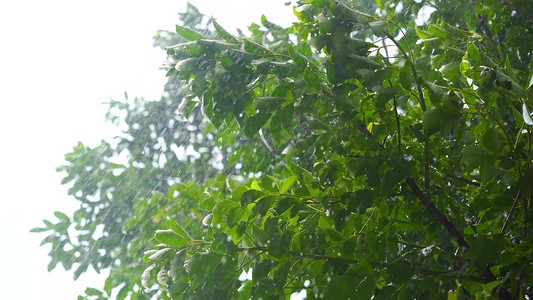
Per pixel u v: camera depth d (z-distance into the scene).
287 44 4.43
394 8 5.79
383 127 4.10
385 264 3.99
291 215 4.06
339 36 4.00
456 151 4.25
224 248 3.96
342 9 4.05
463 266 4.00
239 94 4.12
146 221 7.87
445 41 4.58
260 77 4.21
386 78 3.97
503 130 3.81
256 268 4.06
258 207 4.03
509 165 3.74
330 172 4.14
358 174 3.99
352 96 4.26
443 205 4.25
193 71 4.23
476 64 4.14
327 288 3.86
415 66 4.39
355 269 3.88
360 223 4.18
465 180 4.27
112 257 10.79
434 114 3.67
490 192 4.10
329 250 4.15
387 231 4.13
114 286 6.61
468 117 4.23
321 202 4.11
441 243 4.27
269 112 4.06
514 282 3.78
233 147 8.29
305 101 4.06
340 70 4.01
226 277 3.93
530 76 3.79
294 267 4.22
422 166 4.27
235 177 4.51
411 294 3.89
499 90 3.90
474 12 5.50
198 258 3.94
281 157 5.54
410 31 5.54
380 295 3.97
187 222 6.89
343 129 4.17
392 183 3.92
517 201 3.98
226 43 4.26
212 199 4.40
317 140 4.08
